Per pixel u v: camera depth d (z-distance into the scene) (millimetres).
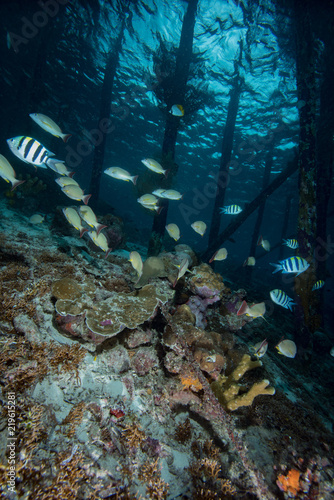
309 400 4312
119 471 2148
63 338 3057
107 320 2949
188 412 3061
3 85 20656
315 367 6648
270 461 2730
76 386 2631
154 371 3166
